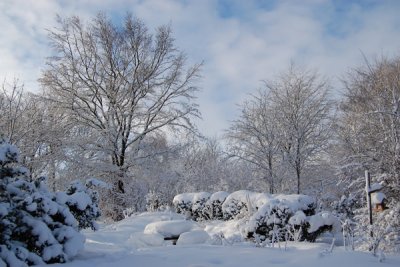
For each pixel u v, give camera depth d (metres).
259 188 22.78
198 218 16.16
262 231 10.18
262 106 22.73
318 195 18.97
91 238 11.55
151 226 9.95
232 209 14.23
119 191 21.73
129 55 22.73
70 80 21.59
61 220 6.45
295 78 22.77
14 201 5.94
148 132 23.03
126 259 6.19
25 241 5.85
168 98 23.06
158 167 22.50
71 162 19.23
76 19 21.77
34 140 16.94
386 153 11.65
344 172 15.37
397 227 8.50
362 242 8.15
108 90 22.25
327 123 21.84
